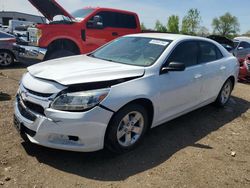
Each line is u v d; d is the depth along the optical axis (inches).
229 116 247.4
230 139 200.7
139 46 200.8
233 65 260.5
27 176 140.3
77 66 168.4
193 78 204.5
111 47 213.9
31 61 500.7
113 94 150.2
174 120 225.3
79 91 145.6
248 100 308.3
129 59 189.6
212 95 238.5
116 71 162.9
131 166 155.3
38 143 149.2
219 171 157.5
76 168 149.6
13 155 156.3
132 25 438.9
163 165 158.7
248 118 247.4
